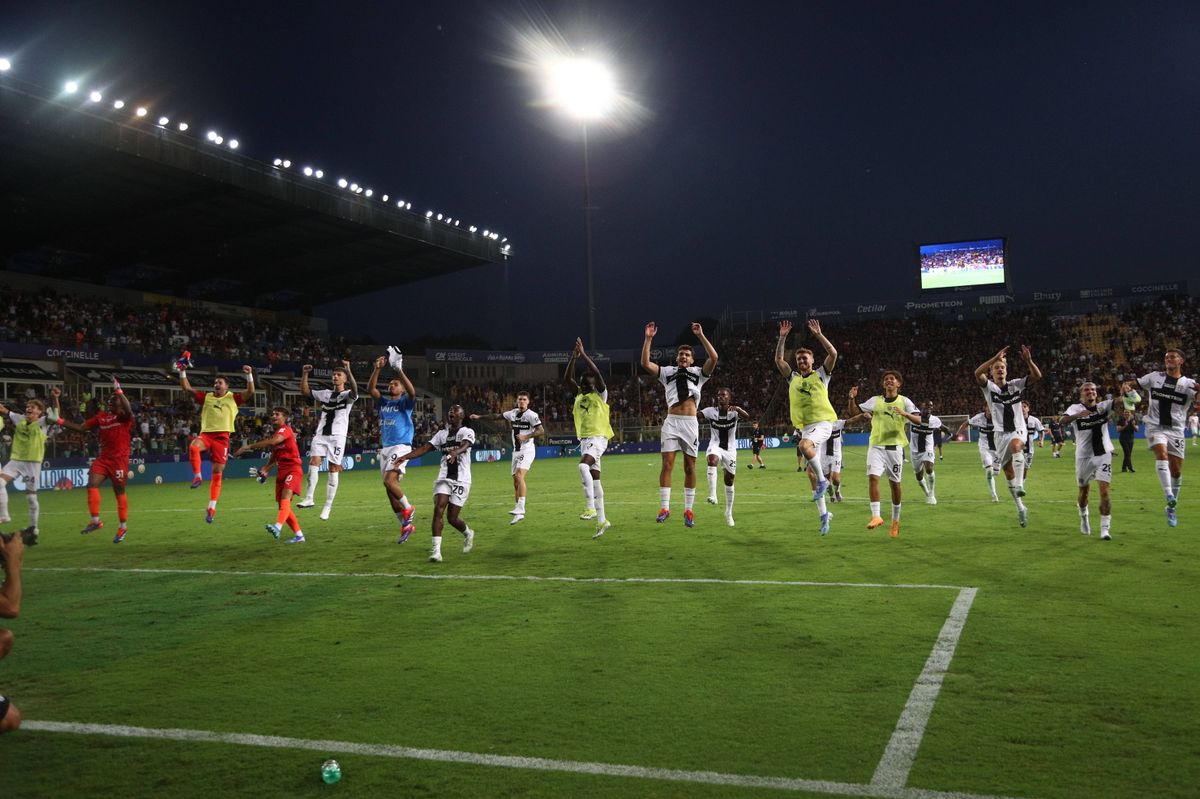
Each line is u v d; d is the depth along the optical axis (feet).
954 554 29.78
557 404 193.77
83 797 11.57
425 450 34.73
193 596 25.75
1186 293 193.47
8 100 87.35
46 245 134.21
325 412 49.65
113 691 16.19
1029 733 12.87
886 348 195.11
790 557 30.12
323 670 17.28
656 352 216.95
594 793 11.27
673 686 15.61
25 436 40.24
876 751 12.38
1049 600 21.76
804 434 36.81
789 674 16.12
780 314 214.07
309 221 130.72
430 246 146.41
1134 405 67.51
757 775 11.69
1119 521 37.78
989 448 49.24
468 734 13.52
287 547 36.73
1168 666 15.93
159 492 79.00
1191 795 10.75
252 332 157.28
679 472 88.53
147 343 133.08
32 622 22.41
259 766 12.48
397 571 29.50
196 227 129.39
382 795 11.39
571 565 29.71
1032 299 199.52
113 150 96.94
